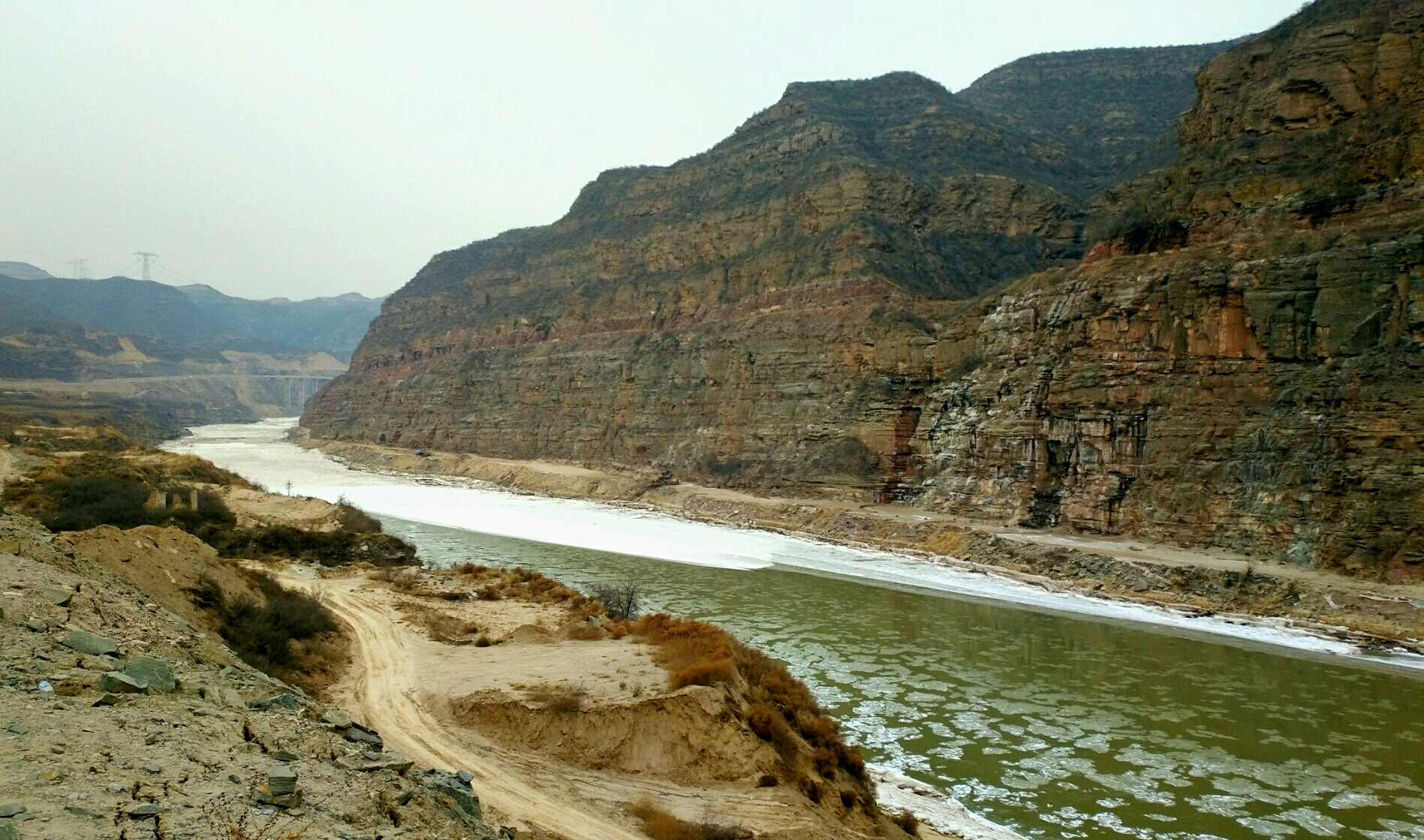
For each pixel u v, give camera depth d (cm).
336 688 2547
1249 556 4984
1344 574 4494
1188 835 2330
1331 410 4928
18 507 4428
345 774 1354
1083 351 6359
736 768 2128
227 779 1176
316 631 2916
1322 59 6134
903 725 3092
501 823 1722
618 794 1989
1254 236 5822
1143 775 2705
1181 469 5559
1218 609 4584
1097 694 3438
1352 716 3206
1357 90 5981
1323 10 6488
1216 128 6881
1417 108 5294
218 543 4825
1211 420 5528
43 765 1059
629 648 2961
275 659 2531
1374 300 5009
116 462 5712
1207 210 6253
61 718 1220
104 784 1048
